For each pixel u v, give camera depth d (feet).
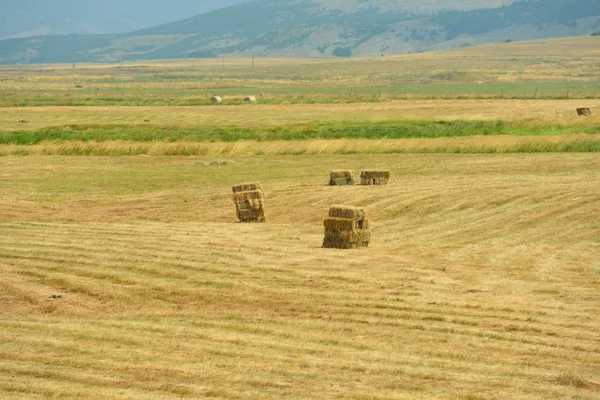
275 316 141.69
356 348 123.03
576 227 214.28
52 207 267.80
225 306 149.48
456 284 161.48
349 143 395.96
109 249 195.93
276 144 404.98
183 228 226.79
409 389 104.68
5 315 145.89
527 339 126.82
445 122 480.64
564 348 122.83
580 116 478.18
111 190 300.61
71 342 125.80
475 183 280.72
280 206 259.39
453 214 236.43
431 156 363.97
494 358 118.11
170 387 104.78
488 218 229.04
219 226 230.48
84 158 393.91
